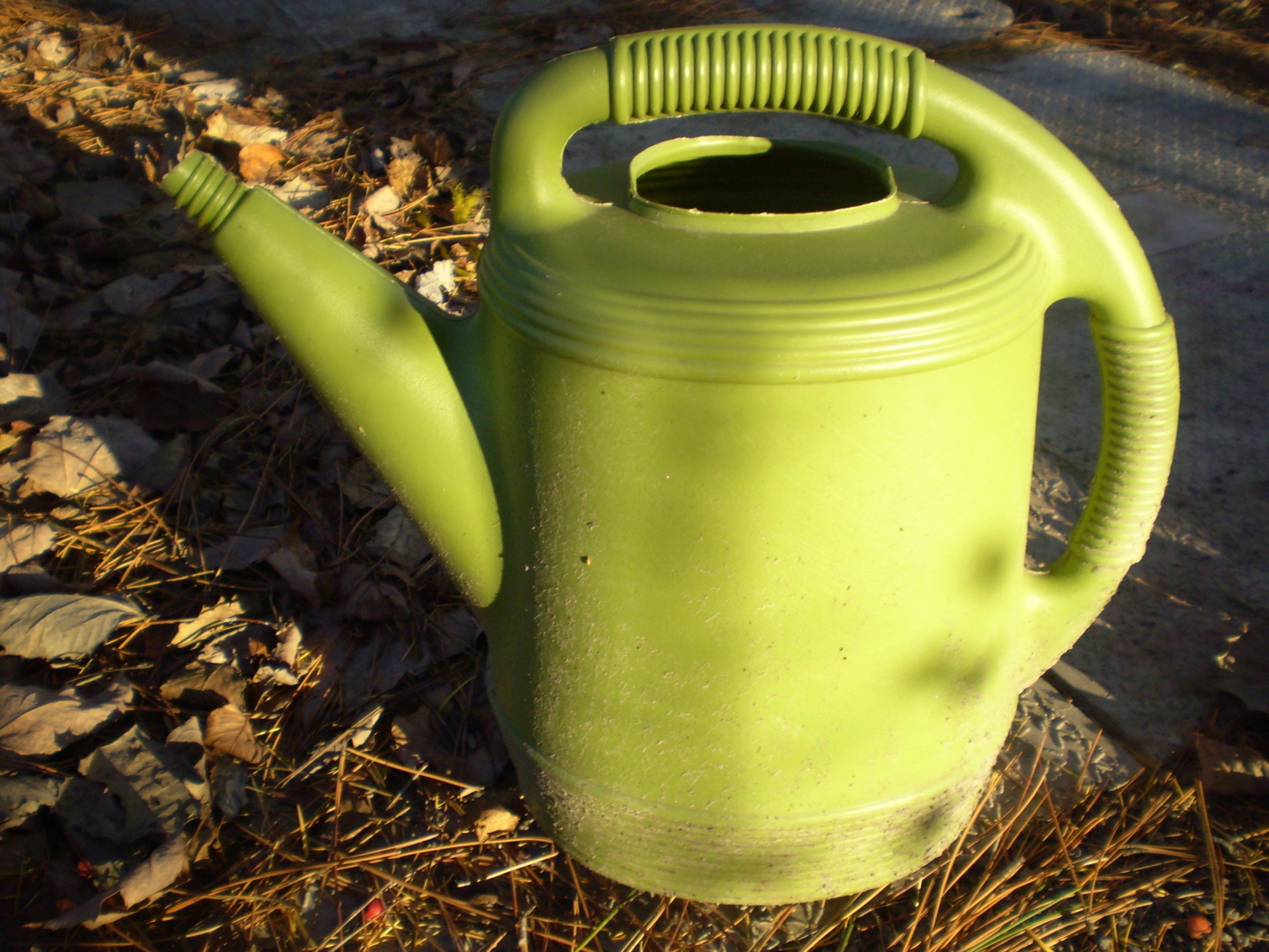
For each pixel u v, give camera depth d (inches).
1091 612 45.8
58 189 108.3
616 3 172.1
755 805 40.9
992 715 44.1
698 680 38.5
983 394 36.4
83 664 59.1
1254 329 90.4
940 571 38.3
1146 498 43.3
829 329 33.2
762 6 168.6
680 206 45.9
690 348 33.5
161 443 74.6
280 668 58.8
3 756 51.8
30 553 64.4
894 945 46.6
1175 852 50.3
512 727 44.9
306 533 67.5
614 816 42.8
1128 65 144.6
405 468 41.3
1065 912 47.9
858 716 39.5
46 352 83.6
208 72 144.7
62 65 147.6
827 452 34.7
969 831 51.4
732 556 36.1
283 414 77.5
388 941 47.3
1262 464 75.2
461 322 41.5
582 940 47.0
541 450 37.5
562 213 38.9
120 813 50.2
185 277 91.3
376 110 130.3
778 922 47.8
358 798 53.0
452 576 44.0
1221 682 58.1
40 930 46.6
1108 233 38.5
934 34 156.1
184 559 66.0
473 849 50.8
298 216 40.4
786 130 127.3
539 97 37.4
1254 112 130.5
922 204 39.8
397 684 58.7
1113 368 41.4
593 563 37.9
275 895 48.7
